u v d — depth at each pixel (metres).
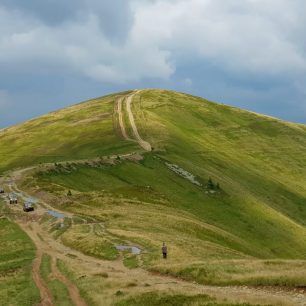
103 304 34.44
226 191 165.50
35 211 99.31
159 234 71.25
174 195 152.00
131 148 196.75
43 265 53.28
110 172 157.88
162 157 185.50
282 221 154.00
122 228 77.31
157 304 32.34
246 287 38.00
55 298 38.78
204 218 139.88
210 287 39.16
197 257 53.38
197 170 181.38
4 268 53.66
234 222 143.50
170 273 45.03
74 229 78.19
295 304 29.73
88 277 44.16
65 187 130.62
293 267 43.88
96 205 103.31
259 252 104.44
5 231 81.56
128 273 46.84
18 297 39.53
